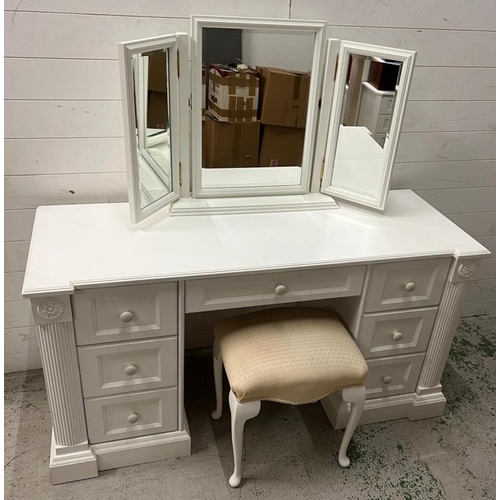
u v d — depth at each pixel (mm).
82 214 1612
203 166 1636
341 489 1594
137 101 1390
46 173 1639
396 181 1989
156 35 1529
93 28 1475
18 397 1834
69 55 1493
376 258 1488
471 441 1785
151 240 1492
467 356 2166
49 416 1768
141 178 1499
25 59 1466
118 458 1591
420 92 1830
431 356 1757
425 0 1675
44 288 1257
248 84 1552
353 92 1590
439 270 1599
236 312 2053
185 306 1425
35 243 1441
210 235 1539
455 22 1735
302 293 1508
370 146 1635
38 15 1422
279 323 1561
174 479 1589
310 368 1424
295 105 1614
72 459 1529
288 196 1748
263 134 1633
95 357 1412
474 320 2381
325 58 1589
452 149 1975
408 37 1721
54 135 1590
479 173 2055
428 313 1675
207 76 1511
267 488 1582
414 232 1643
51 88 1522
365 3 1628
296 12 1591
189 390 1913
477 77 1854
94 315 1352
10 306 1809
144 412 1563
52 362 1369
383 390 1789
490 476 1663
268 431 1774
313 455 1698
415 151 1943
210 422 1786
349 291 1549
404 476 1646
